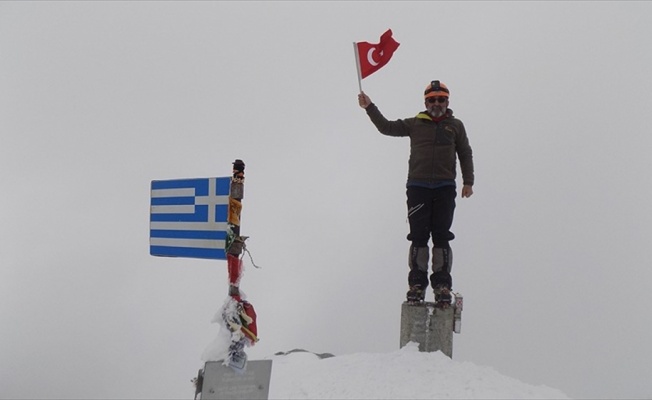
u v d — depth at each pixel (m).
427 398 5.22
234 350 4.00
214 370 3.94
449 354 6.50
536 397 5.25
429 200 6.62
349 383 5.73
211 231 4.15
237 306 4.03
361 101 6.83
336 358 6.69
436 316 6.41
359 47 6.88
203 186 4.21
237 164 4.11
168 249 4.37
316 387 5.82
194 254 4.23
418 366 5.84
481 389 5.36
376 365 6.02
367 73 6.87
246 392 4.06
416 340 6.44
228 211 4.07
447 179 6.59
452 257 6.68
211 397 3.93
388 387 5.50
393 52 6.89
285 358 7.63
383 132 6.85
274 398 5.77
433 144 6.60
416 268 6.63
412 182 6.65
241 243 4.09
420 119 6.69
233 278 4.08
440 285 6.54
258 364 4.11
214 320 4.07
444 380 5.55
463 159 6.81
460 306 6.60
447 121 6.66
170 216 4.37
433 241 6.69
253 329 4.10
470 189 6.77
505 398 5.20
